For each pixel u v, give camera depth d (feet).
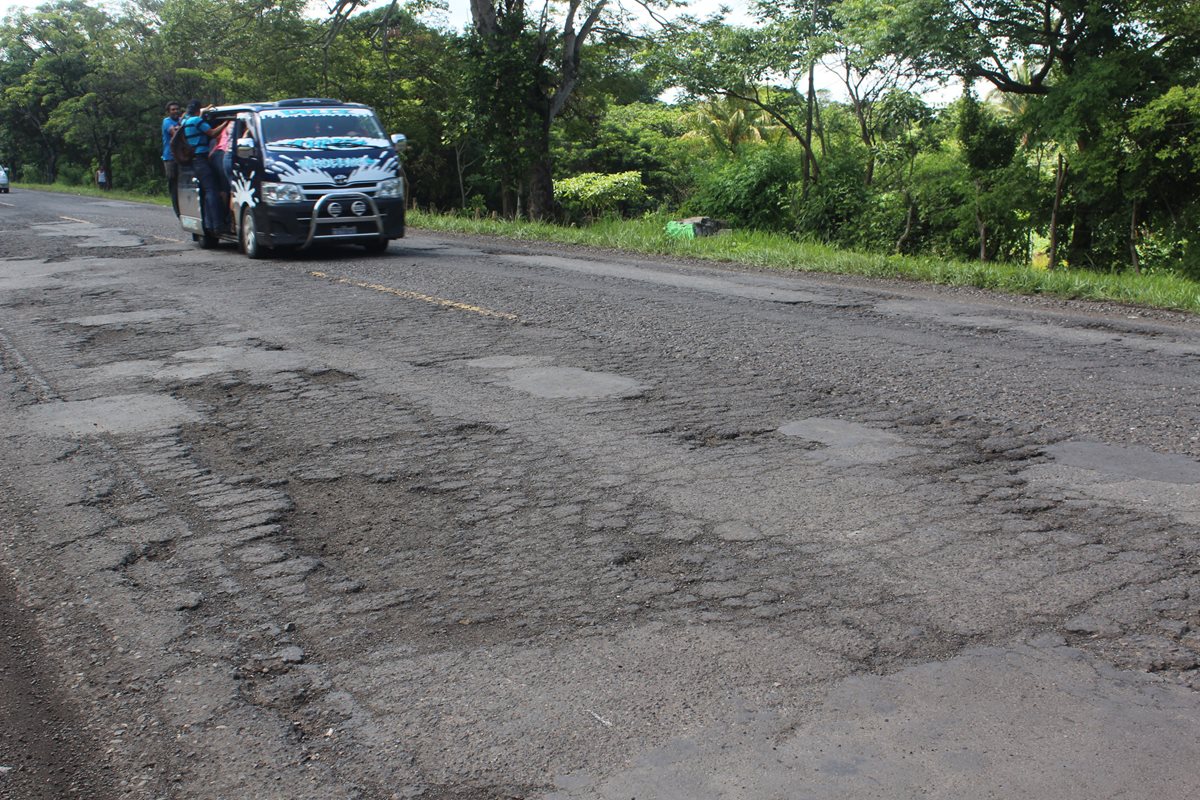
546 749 9.57
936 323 31.96
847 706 10.10
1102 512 15.05
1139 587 12.48
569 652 11.38
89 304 37.55
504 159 88.53
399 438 19.89
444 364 26.30
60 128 197.98
